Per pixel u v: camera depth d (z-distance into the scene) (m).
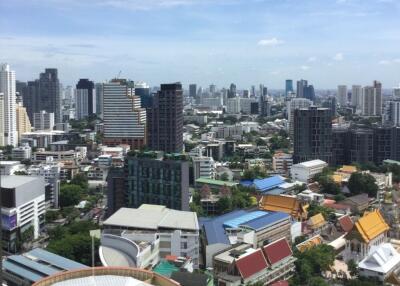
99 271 172.12
